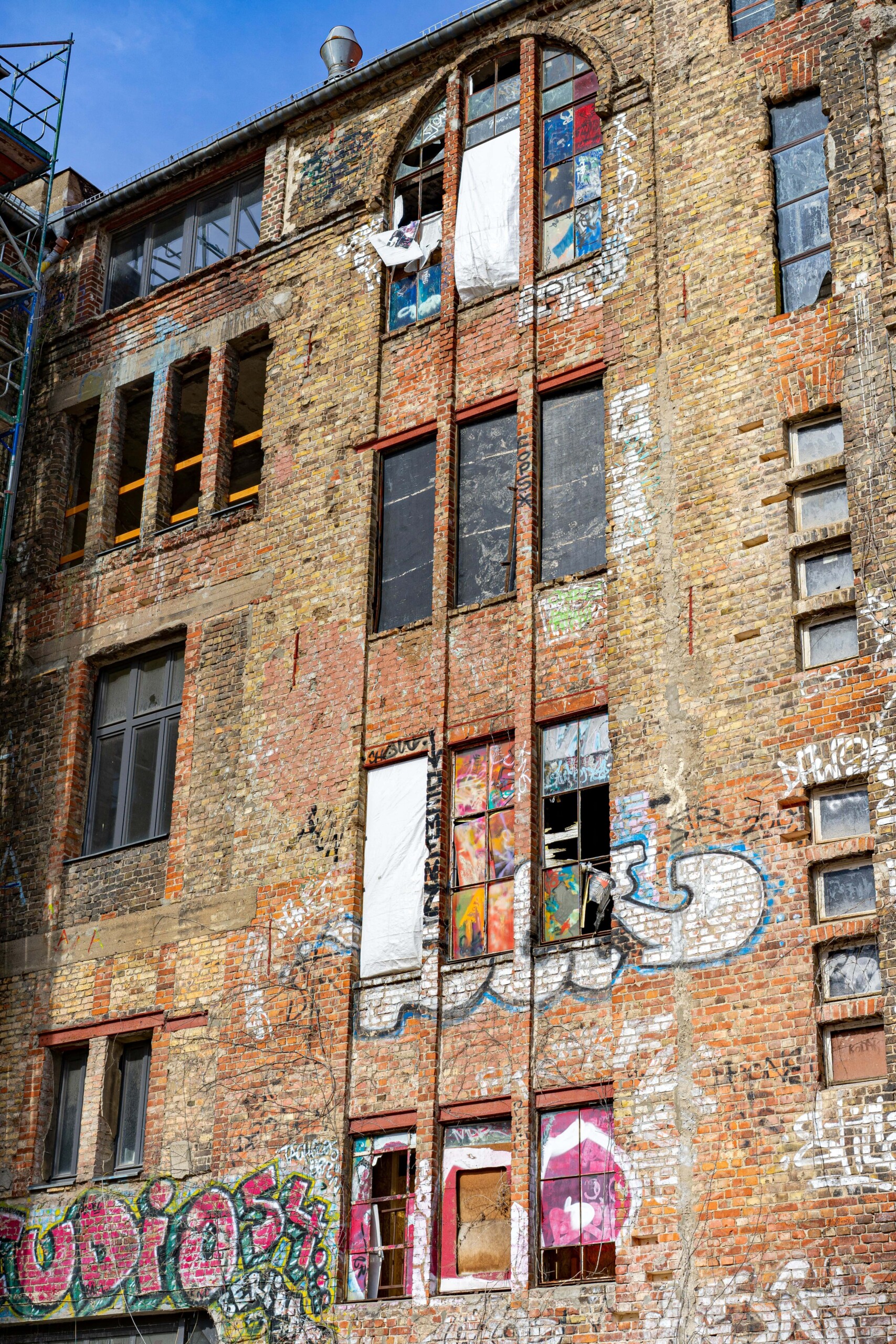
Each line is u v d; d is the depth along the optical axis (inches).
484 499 772.0
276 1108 719.1
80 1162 780.6
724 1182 580.4
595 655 698.8
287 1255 687.7
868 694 613.6
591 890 668.1
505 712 716.7
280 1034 732.0
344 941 727.7
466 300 813.9
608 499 715.4
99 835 868.6
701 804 640.4
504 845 703.7
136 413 979.9
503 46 848.3
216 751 819.4
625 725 673.0
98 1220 759.1
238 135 949.2
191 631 860.0
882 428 647.1
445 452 784.3
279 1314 679.1
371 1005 711.7
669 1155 595.8
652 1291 581.6
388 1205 676.7
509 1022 661.9
